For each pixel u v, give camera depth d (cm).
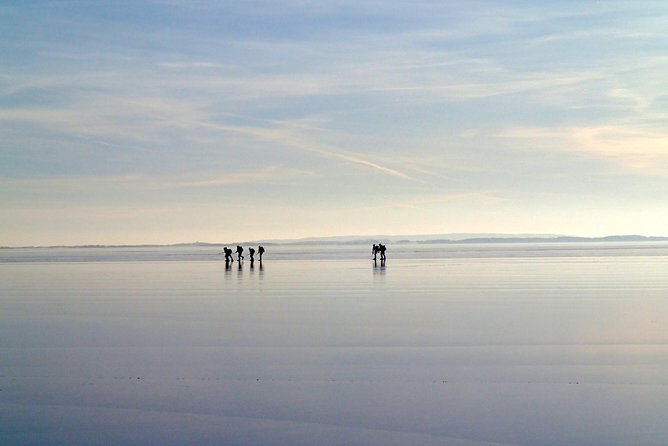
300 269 6397
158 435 1341
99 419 1432
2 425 1404
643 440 1278
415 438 1305
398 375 1727
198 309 3039
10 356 2003
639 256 9538
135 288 4250
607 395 1538
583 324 2455
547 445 1262
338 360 1897
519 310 2864
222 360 1917
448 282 4466
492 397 1534
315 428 1362
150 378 1733
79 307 3178
